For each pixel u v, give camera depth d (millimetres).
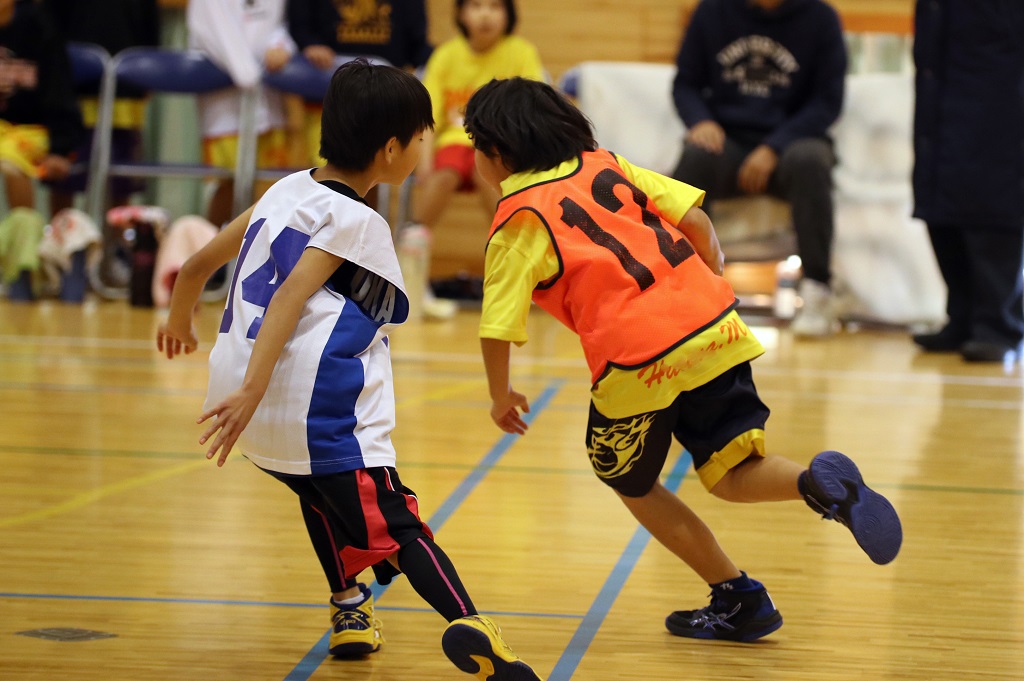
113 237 23422
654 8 25141
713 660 5539
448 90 20266
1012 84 16125
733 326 5824
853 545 7441
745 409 5844
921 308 19906
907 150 20016
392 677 5301
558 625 5988
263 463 5238
